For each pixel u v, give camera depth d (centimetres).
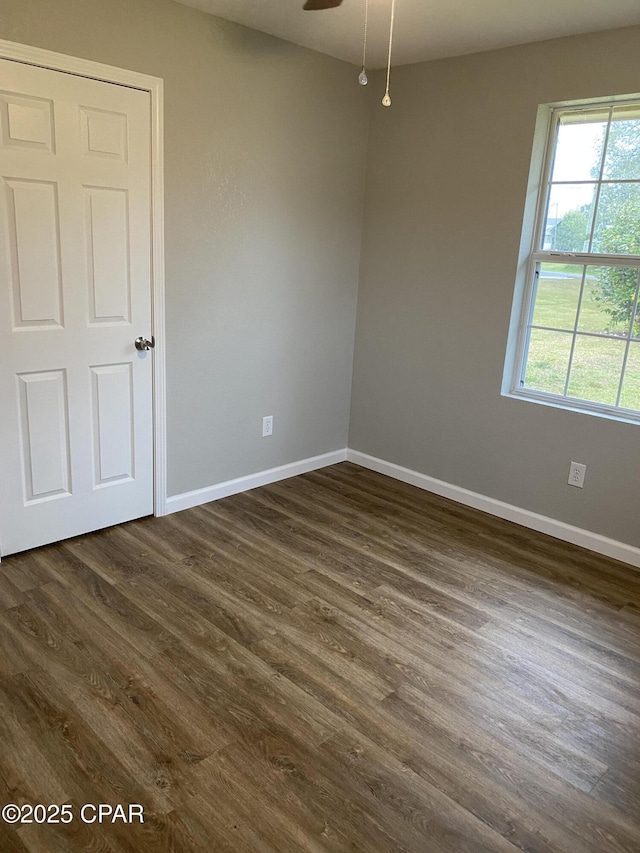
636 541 319
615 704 222
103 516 320
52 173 265
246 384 368
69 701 206
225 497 375
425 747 197
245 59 320
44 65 254
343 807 174
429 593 285
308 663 233
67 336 285
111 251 291
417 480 408
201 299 332
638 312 310
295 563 304
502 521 364
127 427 318
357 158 393
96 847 159
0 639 234
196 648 237
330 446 437
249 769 185
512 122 329
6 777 177
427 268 379
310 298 390
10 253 261
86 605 258
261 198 346
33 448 286
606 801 182
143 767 183
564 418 335
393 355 407
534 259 342
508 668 237
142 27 279
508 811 176
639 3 260
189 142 308
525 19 284
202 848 160
